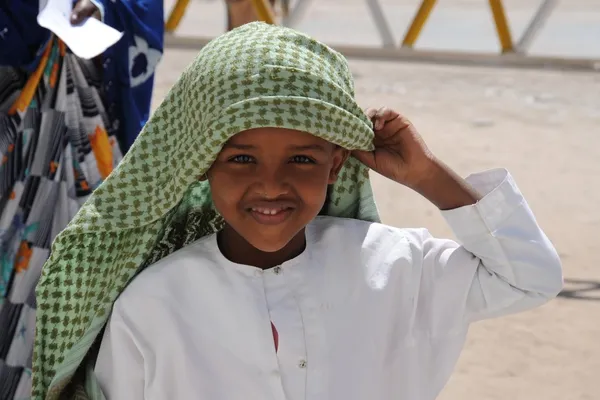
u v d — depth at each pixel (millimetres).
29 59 3254
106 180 2410
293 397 2369
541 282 2506
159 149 2393
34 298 3387
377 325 2475
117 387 2418
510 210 2508
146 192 2393
